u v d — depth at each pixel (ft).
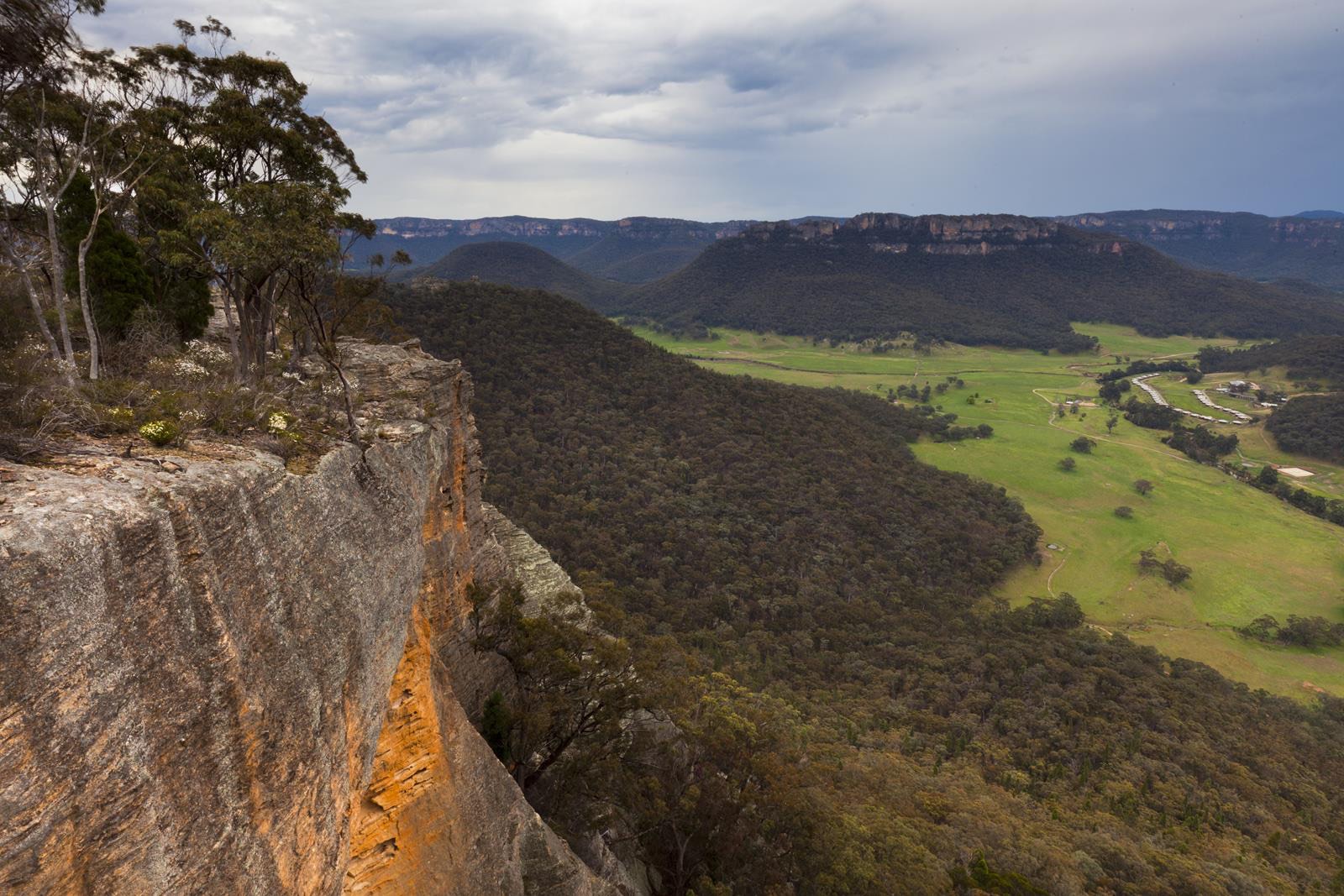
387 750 51.42
